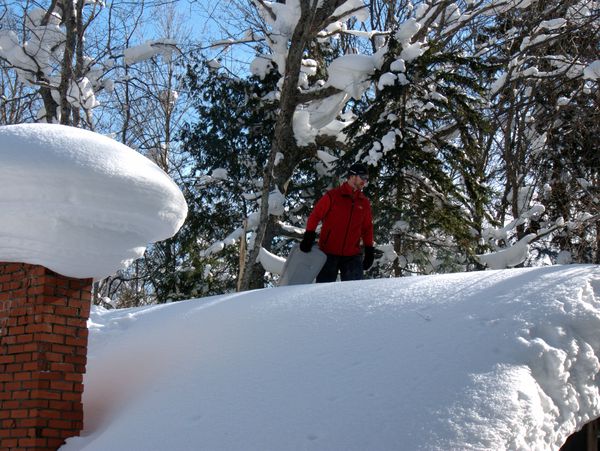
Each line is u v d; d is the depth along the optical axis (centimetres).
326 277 812
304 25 1477
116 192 497
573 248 1439
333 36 1652
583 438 468
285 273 791
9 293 536
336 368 450
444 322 462
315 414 415
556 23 1502
